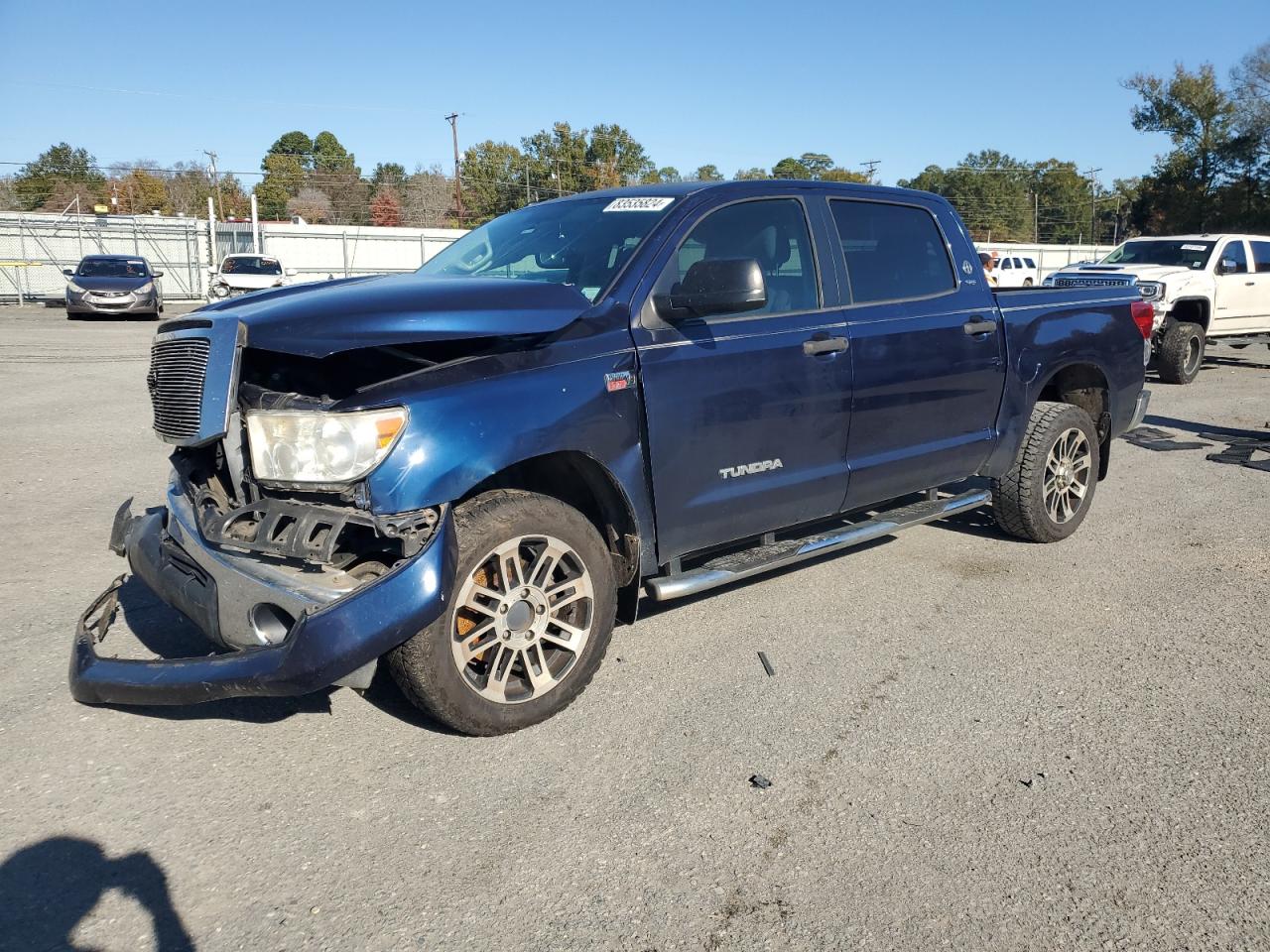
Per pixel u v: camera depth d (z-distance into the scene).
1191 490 7.30
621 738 3.49
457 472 3.14
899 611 4.78
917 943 2.46
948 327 4.89
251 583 3.03
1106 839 2.91
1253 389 13.16
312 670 2.83
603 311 3.69
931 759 3.37
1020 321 5.31
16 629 4.33
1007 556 5.65
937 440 4.95
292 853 2.80
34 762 3.26
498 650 3.39
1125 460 8.40
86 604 4.64
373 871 2.73
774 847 2.86
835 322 4.42
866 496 4.70
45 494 6.66
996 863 2.79
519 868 2.75
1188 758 3.39
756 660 4.19
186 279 36.38
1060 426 5.54
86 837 2.86
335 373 3.34
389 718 3.62
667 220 4.01
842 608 4.82
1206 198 55.44
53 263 32.44
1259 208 52.62
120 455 7.94
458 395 3.21
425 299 3.26
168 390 3.42
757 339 4.09
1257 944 2.47
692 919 2.54
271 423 3.09
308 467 3.04
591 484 3.74
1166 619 4.70
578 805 3.06
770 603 4.89
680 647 4.33
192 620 3.27
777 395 4.14
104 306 23.42
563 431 3.42
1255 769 3.31
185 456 3.61
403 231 40.03
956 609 4.81
